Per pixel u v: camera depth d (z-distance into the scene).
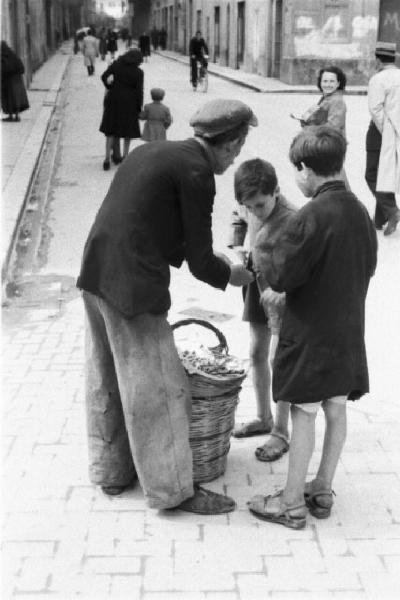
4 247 7.23
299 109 19.88
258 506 3.50
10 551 3.26
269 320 3.76
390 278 6.96
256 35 32.03
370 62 26.00
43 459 3.96
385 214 8.38
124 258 3.26
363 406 4.58
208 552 3.26
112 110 11.84
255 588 3.04
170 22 58.22
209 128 3.29
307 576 3.11
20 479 3.79
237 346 5.44
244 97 23.30
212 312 6.14
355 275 3.22
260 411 4.24
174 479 3.46
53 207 9.76
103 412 3.59
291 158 3.28
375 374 5.02
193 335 5.61
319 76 7.54
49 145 14.38
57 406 4.52
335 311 3.19
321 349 3.21
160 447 3.43
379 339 5.60
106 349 3.55
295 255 3.10
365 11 25.69
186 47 49.78
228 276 3.48
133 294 3.26
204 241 3.30
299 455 3.37
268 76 30.31
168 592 3.02
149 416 3.40
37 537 3.35
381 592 3.02
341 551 3.27
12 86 16.05
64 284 6.80
